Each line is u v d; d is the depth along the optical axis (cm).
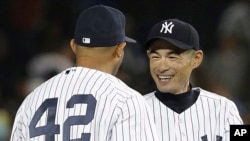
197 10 4319
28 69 3875
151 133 1504
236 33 4100
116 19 1559
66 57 3797
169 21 1766
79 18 1567
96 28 1541
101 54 1551
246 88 3969
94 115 1495
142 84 3441
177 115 1788
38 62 3797
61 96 1545
